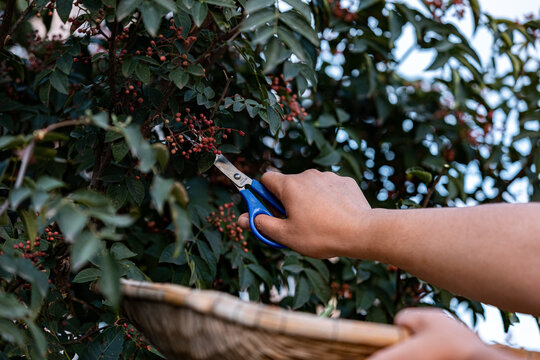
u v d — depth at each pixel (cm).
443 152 156
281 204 96
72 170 123
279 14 81
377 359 46
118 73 107
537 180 153
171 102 103
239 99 102
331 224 78
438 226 69
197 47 116
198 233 116
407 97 163
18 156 64
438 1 145
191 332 54
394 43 146
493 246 63
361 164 145
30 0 119
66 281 105
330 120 139
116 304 53
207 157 101
